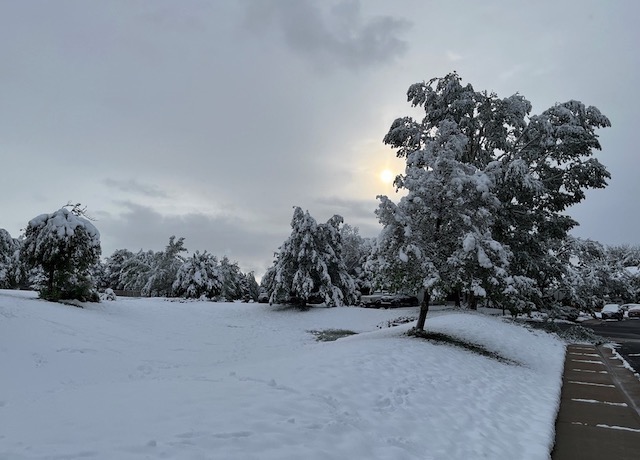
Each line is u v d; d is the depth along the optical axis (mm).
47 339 12695
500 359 13859
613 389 11398
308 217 30000
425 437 6125
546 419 7961
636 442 7141
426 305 16031
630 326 37719
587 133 29000
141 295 45719
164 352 14602
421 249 14750
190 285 38844
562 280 30922
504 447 6273
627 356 17703
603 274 52531
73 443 4262
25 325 13289
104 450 4102
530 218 29328
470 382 9828
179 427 4844
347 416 6156
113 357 12633
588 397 10430
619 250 105812
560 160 30156
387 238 14781
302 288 28828
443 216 15578
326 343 17078
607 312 49156
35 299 19266
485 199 15445
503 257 14180
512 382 10906
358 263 50781
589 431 7707
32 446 4137
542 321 28859
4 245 34938
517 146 32188
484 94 30938
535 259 29328
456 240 15125
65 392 7254
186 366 12664
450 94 30828
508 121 30406
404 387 8242
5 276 34312
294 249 29812
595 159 28812
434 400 7934
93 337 14406
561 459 6410
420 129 31578
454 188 15242
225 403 5891
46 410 5520
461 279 14398
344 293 31578
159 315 23281
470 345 15203
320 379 7770
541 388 10859
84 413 5293
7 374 9828
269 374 8047
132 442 4332
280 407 5945
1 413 5539
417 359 10828
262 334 21312
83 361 11703
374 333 18062
